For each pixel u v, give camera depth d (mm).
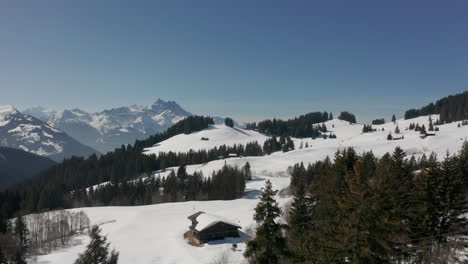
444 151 142875
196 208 90688
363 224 18797
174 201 117938
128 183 140000
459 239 25594
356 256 18609
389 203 19688
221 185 120062
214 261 47656
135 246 56844
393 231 19438
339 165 42125
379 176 21938
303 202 38219
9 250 54250
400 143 174875
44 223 76812
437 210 27219
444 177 28391
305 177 96562
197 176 132000
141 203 120000
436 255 24219
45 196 118438
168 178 133750
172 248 55469
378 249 18406
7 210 101000
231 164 168375
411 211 27703
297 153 182625
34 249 61844
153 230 68062
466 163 39500
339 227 20312
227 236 61094
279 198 88938
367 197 19703
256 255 23438
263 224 23312
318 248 21984
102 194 126875
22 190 130375
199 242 58594
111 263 23844
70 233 72062
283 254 22953
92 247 23609
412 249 23906
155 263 49125
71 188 163250
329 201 34094
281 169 158875
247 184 136000
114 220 80562
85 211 91812
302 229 34875
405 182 35531
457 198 27531
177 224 72625
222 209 89812
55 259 55750
